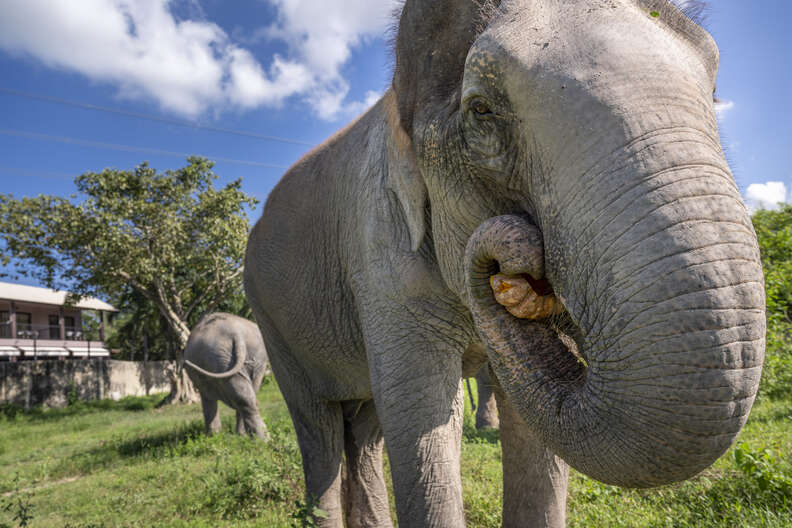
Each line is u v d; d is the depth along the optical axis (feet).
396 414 8.57
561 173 4.75
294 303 13.20
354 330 11.34
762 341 4.08
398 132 7.58
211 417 37.73
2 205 77.87
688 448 4.16
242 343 35.76
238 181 85.71
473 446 22.04
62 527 18.01
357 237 10.00
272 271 13.97
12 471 32.12
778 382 23.73
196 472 23.90
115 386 101.71
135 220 81.61
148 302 120.37
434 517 8.09
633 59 4.62
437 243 7.47
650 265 4.12
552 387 5.21
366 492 13.53
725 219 4.13
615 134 4.45
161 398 93.45
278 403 59.11
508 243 5.26
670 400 4.08
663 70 4.59
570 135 4.66
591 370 4.75
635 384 4.24
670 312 4.02
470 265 5.65
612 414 4.49
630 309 4.20
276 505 17.85
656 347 4.08
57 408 83.10
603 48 4.72
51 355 133.18
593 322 4.60
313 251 12.19
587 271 4.57
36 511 20.94
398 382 8.59
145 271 78.79
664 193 4.20
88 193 81.20
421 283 8.30
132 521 17.74
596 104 4.56
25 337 133.69
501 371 5.65
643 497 13.17
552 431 5.09
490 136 5.59
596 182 4.48
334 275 11.45
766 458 12.18
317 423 14.02
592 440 4.69
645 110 4.44
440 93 6.74
